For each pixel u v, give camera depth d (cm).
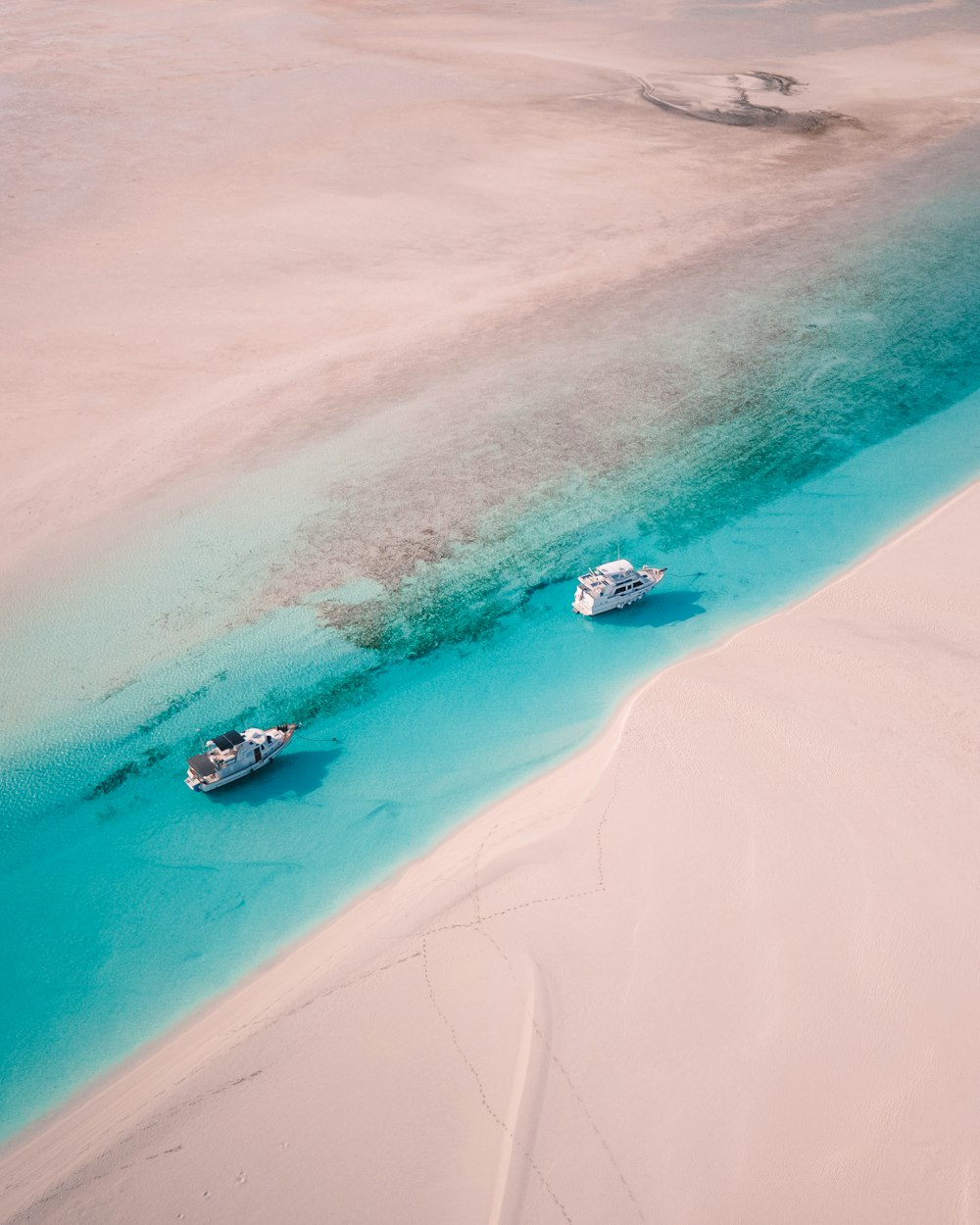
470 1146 1862
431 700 3281
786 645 3216
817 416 4866
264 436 4506
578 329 5475
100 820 2852
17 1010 2339
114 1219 1786
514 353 5228
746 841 2405
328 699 3284
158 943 2494
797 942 2164
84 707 3216
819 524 4153
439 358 5156
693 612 3678
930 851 2367
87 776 2988
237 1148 1877
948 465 4534
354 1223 1772
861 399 5006
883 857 2353
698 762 2656
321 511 4097
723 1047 1986
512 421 4697
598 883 2327
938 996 2050
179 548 3872
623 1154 1836
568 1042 2000
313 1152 1866
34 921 2559
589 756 2942
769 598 3741
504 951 2183
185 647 3453
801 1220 1745
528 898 2303
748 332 5525
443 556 3906
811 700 2909
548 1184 1797
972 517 4006
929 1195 1761
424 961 2175
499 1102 1922
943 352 5425
